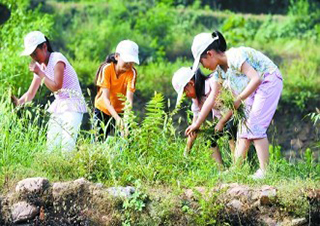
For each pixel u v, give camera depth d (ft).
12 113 24.80
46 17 44.27
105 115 26.86
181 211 21.38
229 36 59.72
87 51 54.85
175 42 58.65
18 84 40.19
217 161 25.66
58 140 25.43
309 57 55.98
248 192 21.93
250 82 23.52
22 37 41.06
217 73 24.32
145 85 49.60
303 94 49.90
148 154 24.07
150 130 24.26
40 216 21.54
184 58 57.16
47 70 25.72
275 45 59.11
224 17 64.28
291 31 61.57
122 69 26.17
